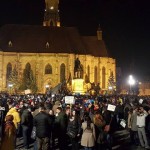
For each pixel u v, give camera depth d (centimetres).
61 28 15475
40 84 13838
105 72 15425
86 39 16100
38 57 13950
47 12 16775
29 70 13938
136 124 2800
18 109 3212
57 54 13975
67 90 8294
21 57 13938
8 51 13975
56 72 13875
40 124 2123
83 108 3162
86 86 10788
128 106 3681
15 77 13288
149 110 2823
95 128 2300
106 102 3884
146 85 19262
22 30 15050
